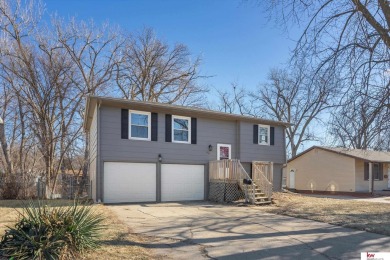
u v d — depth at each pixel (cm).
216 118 1833
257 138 1959
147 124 1606
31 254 485
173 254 609
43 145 2252
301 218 1079
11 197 1659
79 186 2062
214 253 623
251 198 1510
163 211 1223
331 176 2617
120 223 909
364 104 799
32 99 2262
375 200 1866
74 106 2494
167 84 3186
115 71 2862
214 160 1773
